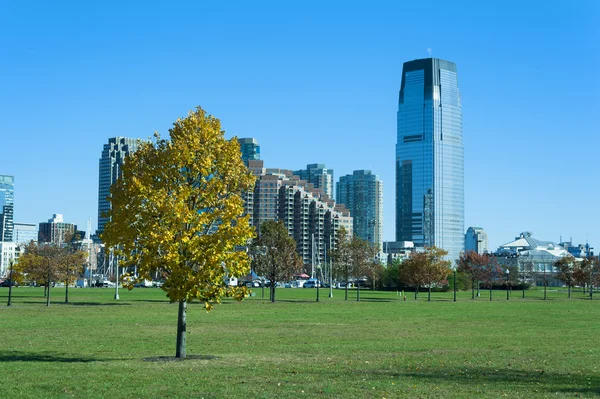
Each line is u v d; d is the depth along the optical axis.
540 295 182.62
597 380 32.12
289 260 123.94
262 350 43.91
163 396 26.25
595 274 167.75
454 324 68.94
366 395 26.70
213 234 37.53
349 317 78.31
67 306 96.12
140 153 39.72
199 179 39.91
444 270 139.62
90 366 34.97
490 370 35.06
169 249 36.34
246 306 102.88
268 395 26.47
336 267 149.00
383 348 45.59
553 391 28.62
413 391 27.83
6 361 37.03
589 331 61.50
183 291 36.56
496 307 108.00
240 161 40.50
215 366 35.41
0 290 182.50
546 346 47.97
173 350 43.62
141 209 37.75
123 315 77.06
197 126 39.94
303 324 66.56
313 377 31.47
